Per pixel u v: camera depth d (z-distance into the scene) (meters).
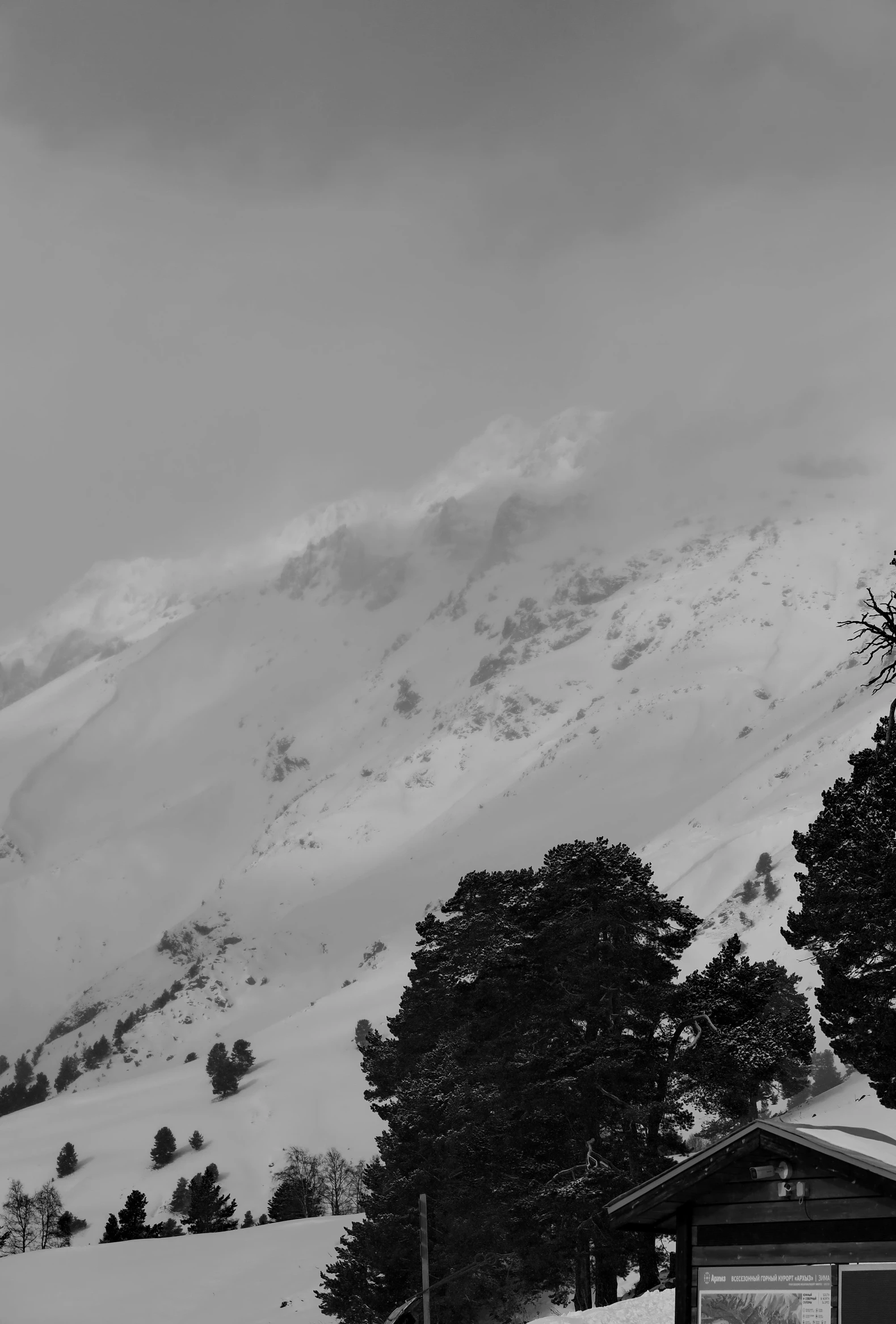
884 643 30.42
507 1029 70.69
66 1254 126.94
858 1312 22.08
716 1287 23.25
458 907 76.62
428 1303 45.00
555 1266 66.69
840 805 65.12
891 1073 58.97
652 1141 64.19
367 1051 86.12
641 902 66.81
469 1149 66.19
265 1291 108.75
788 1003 91.12
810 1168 23.05
